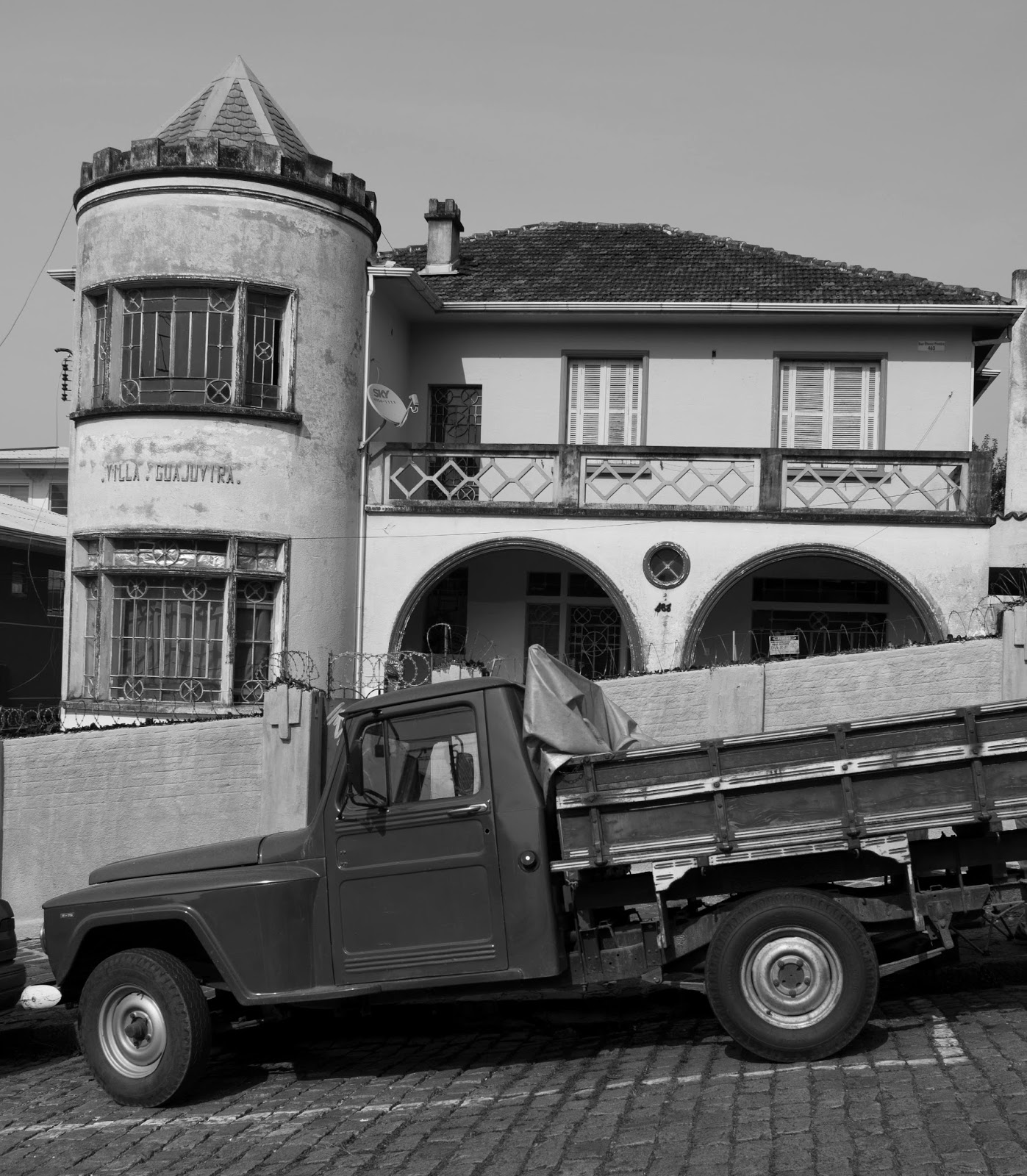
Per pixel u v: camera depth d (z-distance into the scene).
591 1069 7.52
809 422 19.95
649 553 17.75
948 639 13.59
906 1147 5.55
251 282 16.86
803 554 17.52
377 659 17.95
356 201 17.80
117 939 8.09
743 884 7.36
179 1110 7.55
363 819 7.55
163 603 16.83
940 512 17.30
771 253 21.69
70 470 17.52
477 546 18.05
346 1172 6.12
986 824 7.09
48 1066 9.19
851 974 6.96
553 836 7.39
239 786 13.41
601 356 20.38
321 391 17.41
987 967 8.79
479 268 21.56
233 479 16.77
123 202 16.95
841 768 6.97
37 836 13.64
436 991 7.66
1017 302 18.91
